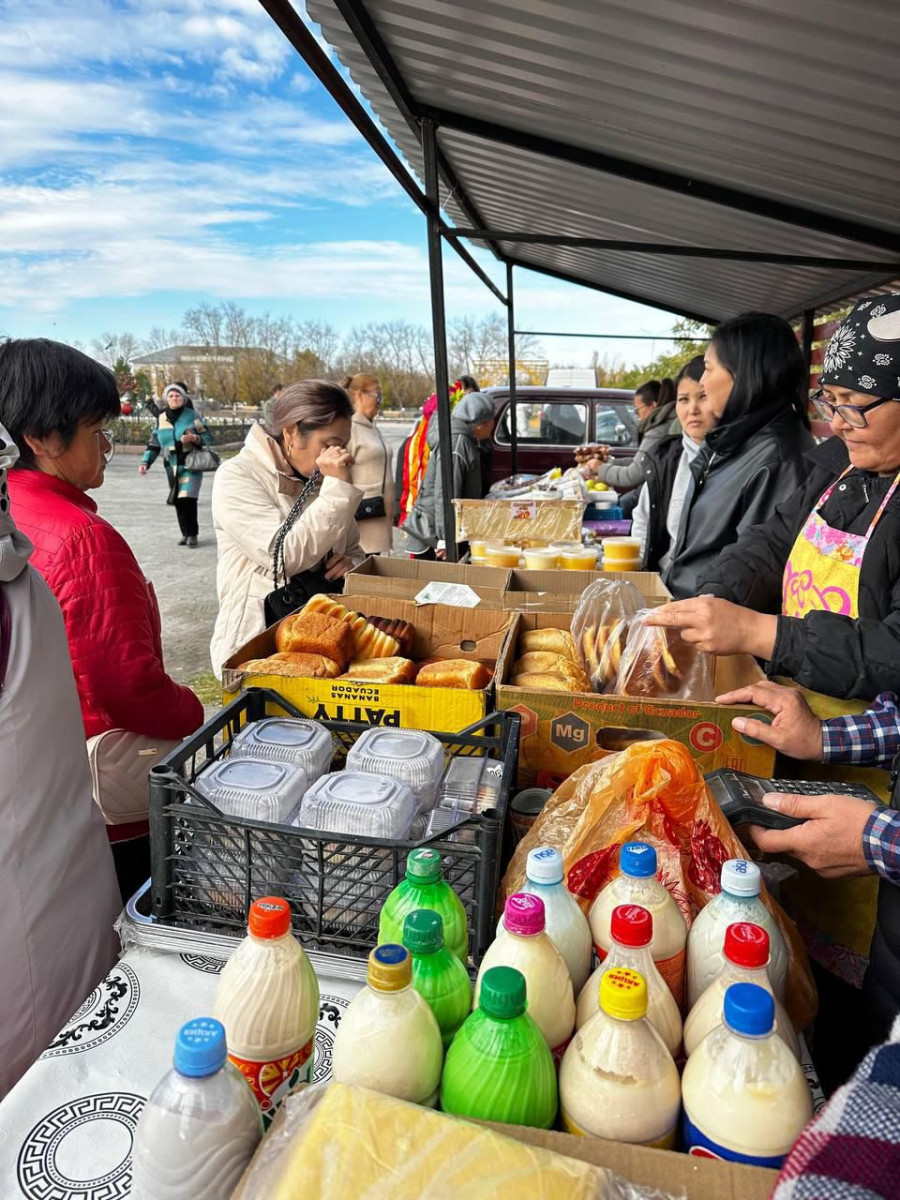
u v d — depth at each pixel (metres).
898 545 1.54
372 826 1.23
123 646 1.78
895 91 2.39
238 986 0.88
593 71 2.71
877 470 1.57
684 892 1.12
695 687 1.85
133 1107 0.97
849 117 2.62
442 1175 0.67
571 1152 0.72
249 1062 0.86
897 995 1.24
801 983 1.13
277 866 1.22
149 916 1.26
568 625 2.30
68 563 1.72
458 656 2.38
